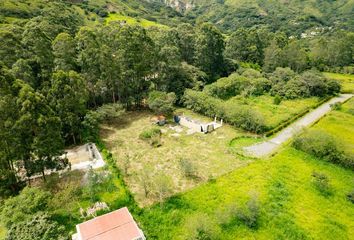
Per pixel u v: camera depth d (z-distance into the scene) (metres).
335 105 62.22
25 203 25.81
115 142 46.38
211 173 37.75
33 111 30.66
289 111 60.19
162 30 74.88
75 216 28.22
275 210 29.94
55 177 34.94
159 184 31.28
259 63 96.19
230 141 47.47
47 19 64.06
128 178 36.12
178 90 64.81
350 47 104.19
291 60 89.31
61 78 40.75
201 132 50.91
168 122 55.47
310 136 41.97
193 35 75.56
